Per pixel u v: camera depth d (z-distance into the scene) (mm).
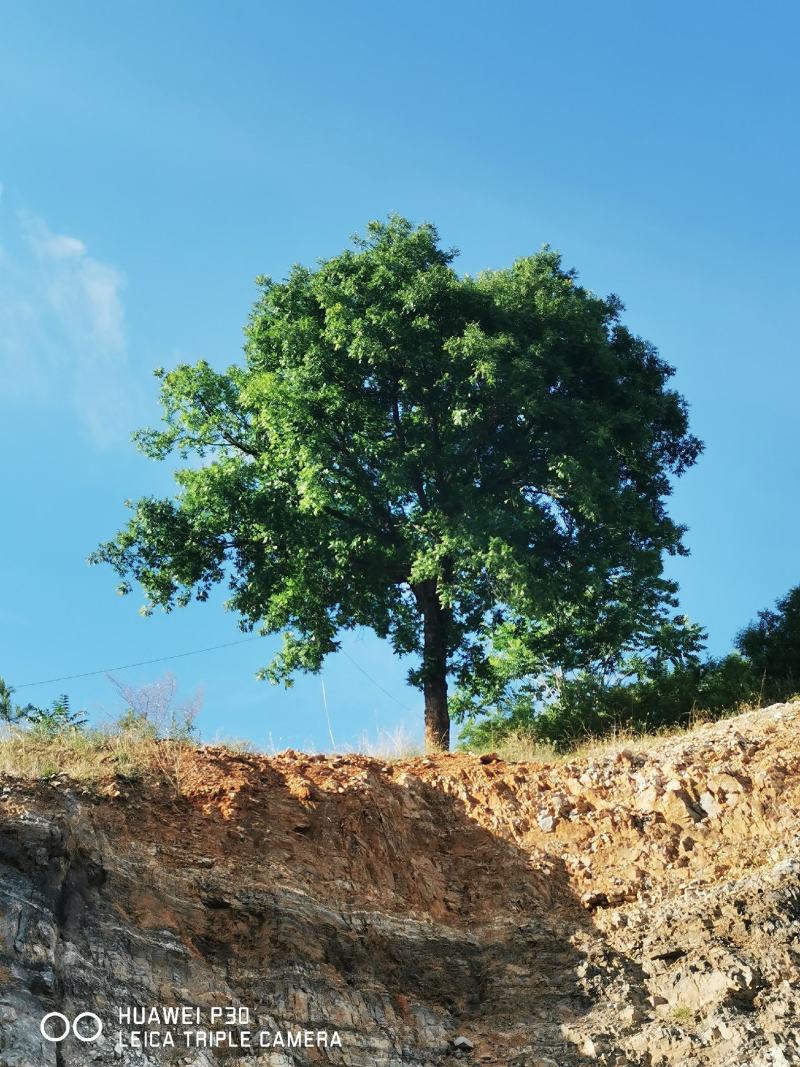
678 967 11922
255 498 25141
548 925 13016
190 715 14625
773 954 11781
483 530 22453
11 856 10586
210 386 26828
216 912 11609
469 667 25188
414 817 14289
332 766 14812
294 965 11398
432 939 12633
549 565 23734
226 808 12867
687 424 27188
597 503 23156
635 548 24281
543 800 14781
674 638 24953
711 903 12602
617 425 23984
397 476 23266
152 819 12383
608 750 17312
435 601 24703
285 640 25391
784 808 13984
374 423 24688
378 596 25547
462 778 15242
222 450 27094
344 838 13273
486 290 24609
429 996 12078
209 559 25953
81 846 11312
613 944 12547
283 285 25984
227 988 10930
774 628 24734
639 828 14094
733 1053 10734
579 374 24969
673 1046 11000
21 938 10055
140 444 26953
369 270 25234
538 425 24188
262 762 14328
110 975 10398
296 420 24047
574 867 13742
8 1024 9359
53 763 12867
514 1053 11359
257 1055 10500
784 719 16594
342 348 24266
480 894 13508
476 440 24562
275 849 12617
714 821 14062
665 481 27016
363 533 24562
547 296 24797
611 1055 11094
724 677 22750
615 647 24969
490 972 12438
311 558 24906
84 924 10680
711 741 16031
